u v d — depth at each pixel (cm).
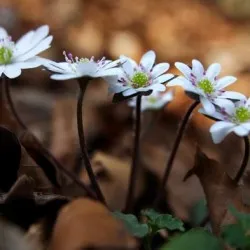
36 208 30
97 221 27
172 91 39
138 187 38
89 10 75
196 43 73
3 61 32
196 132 46
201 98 29
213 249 27
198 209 35
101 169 37
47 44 32
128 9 77
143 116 42
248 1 79
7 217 29
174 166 39
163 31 74
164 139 44
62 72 30
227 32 77
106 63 30
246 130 29
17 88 51
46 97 50
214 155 44
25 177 29
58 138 43
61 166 34
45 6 73
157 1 81
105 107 47
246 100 30
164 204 38
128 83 31
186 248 27
